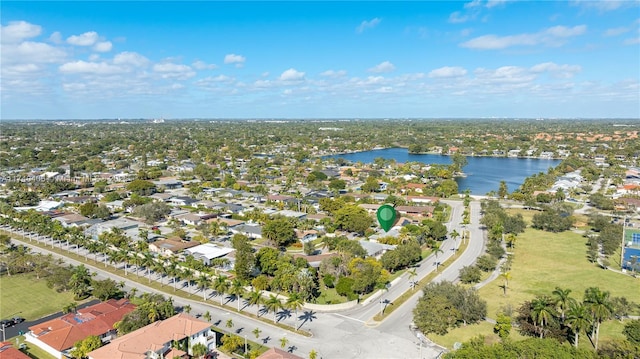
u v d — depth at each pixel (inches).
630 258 7632.9
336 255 7234.3
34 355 4773.6
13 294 6392.7
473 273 6801.2
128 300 5935.0
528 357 4195.4
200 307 5979.3
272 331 5300.2
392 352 4808.1
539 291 6501.0
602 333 5167.3
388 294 6412.4
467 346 4512.8
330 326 5423.2
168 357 4429.1
